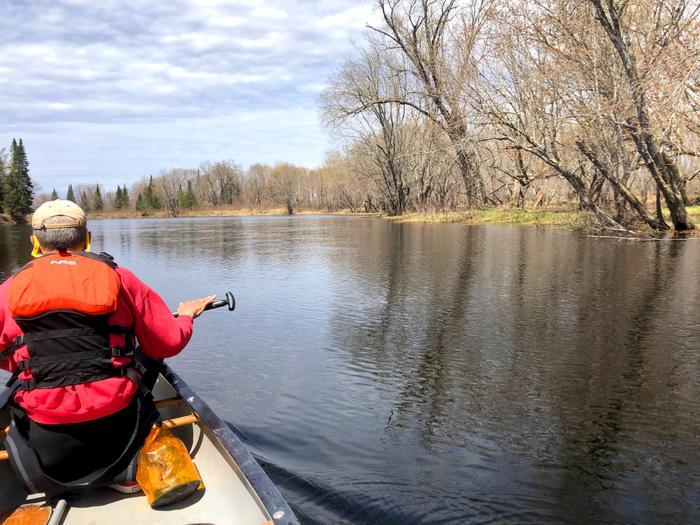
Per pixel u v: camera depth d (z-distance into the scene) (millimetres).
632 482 3510
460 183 37969
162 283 10859
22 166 76062
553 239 17500
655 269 11023
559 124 17125
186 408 3252
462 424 4352
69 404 2295
